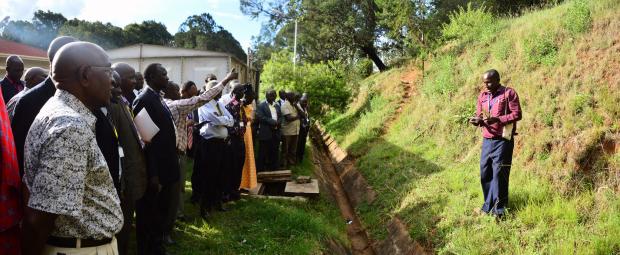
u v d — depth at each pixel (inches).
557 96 299.3
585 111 267.7
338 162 559.5
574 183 237.3
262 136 390.9
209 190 251.1
